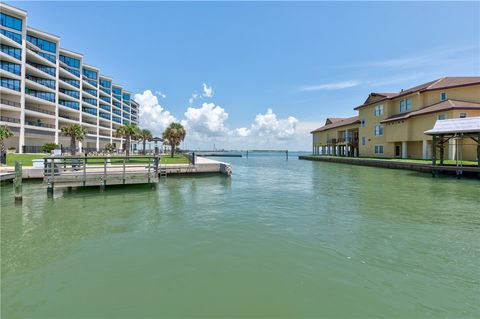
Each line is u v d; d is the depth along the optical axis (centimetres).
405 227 795
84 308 410
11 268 539
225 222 862
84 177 1393
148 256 597
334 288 461
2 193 1360
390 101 3644
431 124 2858
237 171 3062
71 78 5978
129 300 430
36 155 3316
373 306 411
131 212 999
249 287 466
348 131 4756
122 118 8944
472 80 2972
